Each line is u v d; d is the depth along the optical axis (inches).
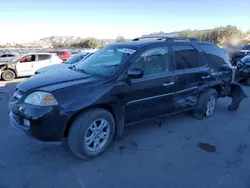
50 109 111.7
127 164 124.4
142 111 147.2
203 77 182.7
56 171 116.3
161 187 105.7
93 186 105.5
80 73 142.9
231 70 213.3
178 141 154.2
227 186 107.3
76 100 116.1
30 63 466.3
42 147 140.3
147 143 149.9
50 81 127.3
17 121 122.3
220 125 184.9
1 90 325.7
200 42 191.3
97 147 129.0
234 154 138.2
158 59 154.2
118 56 147.7
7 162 123.0
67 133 122.6
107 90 126.1
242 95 217.8
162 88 153.5
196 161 129.2
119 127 138.6
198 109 191.6
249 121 195.3
